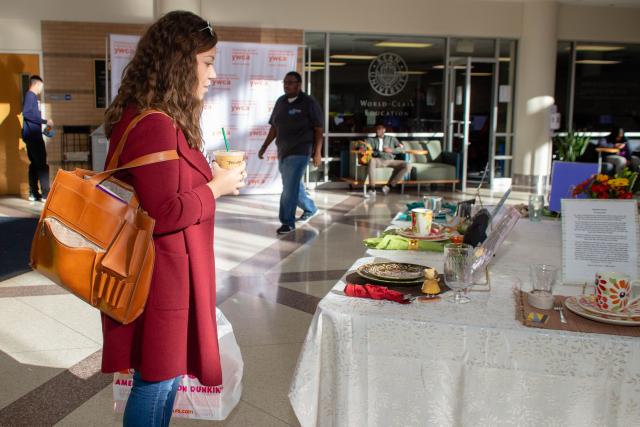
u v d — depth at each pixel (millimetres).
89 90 9180
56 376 2967
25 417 2555
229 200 8961
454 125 10797
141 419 1676
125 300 1562
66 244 1571
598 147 10695
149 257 1556
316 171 10492
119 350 1660
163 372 1627
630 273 1914
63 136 9172
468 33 10547
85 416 2568
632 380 1554
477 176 11125
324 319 1738
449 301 1826
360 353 1704
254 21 9672
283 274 4855
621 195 2695
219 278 4730
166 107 1606
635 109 11555
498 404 1646
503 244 2686
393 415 1717
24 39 8930
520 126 10922
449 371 1663
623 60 11375
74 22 9016
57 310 3971
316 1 9891
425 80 10727
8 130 9055
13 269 4938
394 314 1706
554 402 1610
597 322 1646
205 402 2088
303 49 9711
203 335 1688
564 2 10633
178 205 1568
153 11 9141
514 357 1613
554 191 3484
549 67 10641
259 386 2859
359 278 2037
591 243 1953
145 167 1544
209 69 1728
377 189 10352
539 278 1777
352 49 10375
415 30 10336
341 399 1724
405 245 2482
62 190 1584
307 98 6258
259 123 9320
